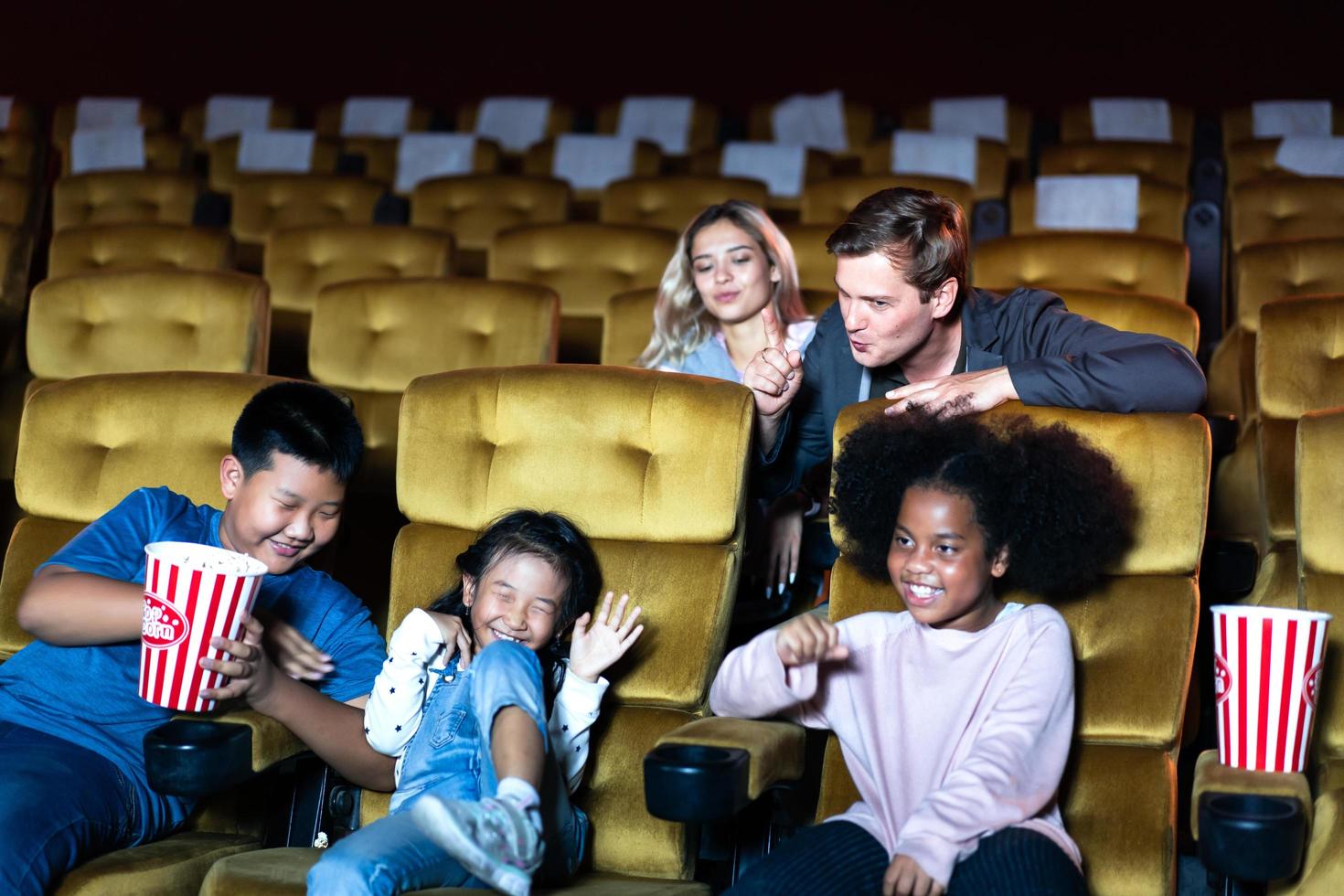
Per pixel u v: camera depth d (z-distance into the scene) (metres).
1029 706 1.62
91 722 1.90
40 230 5.27
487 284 3.13
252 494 1.89
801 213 4.62
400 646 1.84
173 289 3.12
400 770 1.82
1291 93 7.00
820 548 2.55
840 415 1.93
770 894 1.54
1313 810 1.69
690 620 1.93
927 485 1.68
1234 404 3.15
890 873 1.51
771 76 7.59
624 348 3.22
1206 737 2.30
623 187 4.88
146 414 2.24
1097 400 1.88
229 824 2.03
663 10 7.68
